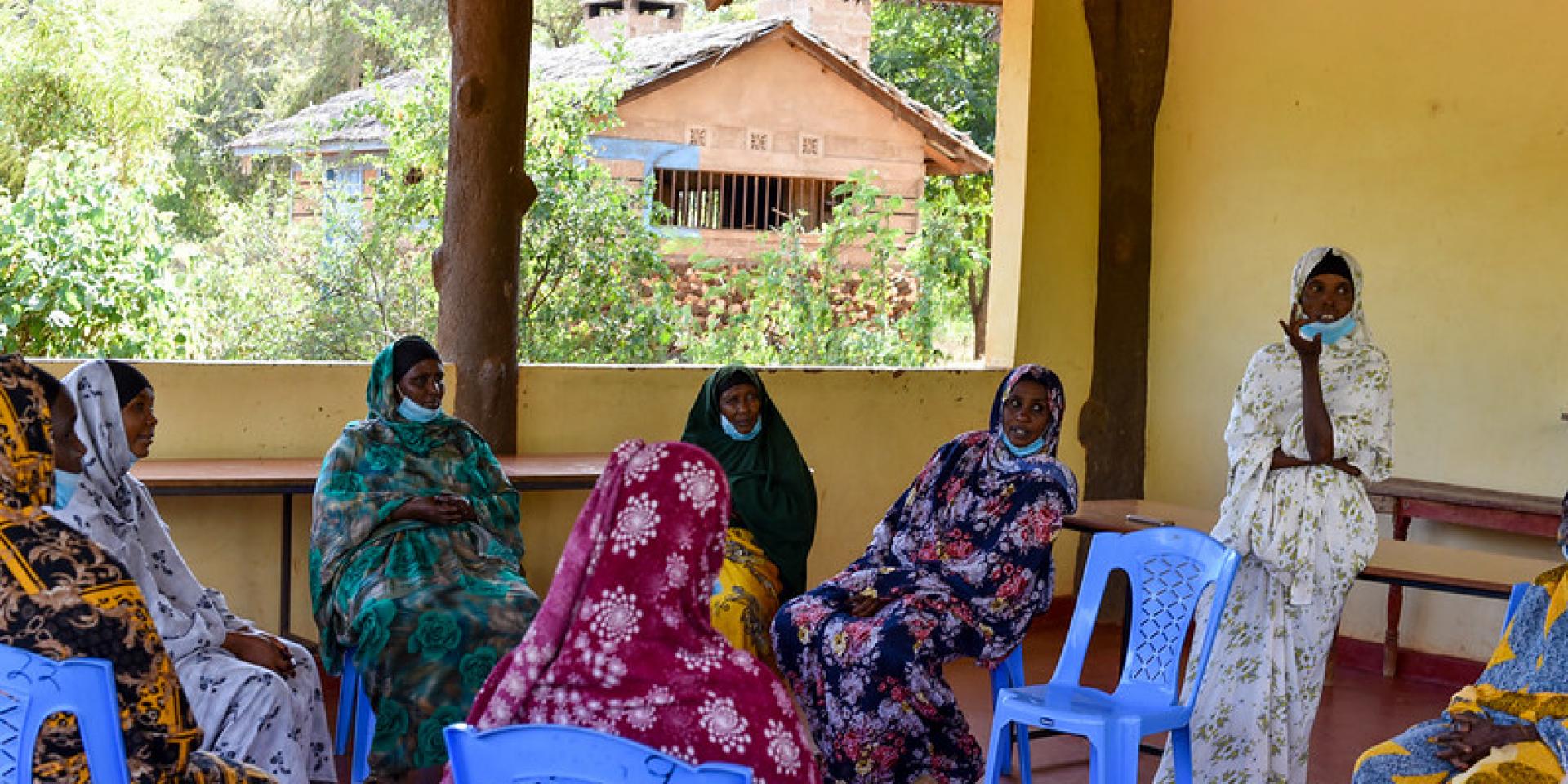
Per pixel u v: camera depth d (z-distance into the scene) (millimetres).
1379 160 6699
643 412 6316
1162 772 4375
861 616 4527
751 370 5254
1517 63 6309
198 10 19844
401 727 4227
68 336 8812
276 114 19094
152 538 3854
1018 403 4664
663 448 2604
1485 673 3414
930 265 10789
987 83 16500
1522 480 6340
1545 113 6242
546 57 14266
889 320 11117
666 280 9836
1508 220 6355
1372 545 4305
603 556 2578
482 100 5922
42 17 13719
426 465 4805
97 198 8953
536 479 5359
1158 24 7246
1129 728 3713
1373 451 4312
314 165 11195
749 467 5148
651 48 13680
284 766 3701
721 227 12891
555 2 20500
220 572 5516
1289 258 6965
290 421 5629
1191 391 7297
